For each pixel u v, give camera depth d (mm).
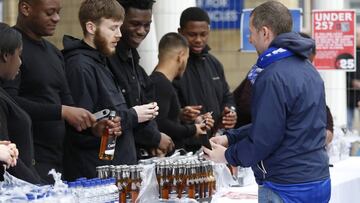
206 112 7020
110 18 5629
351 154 9742
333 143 8484
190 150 6617
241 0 10234
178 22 8430
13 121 4828
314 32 9523
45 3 5438
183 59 6566
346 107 10898
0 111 4703
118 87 5789
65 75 5570
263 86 4836
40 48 5496
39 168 5395
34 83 5406
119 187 5117
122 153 5590
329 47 9516
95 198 4719
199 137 6586
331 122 8047
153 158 5641
